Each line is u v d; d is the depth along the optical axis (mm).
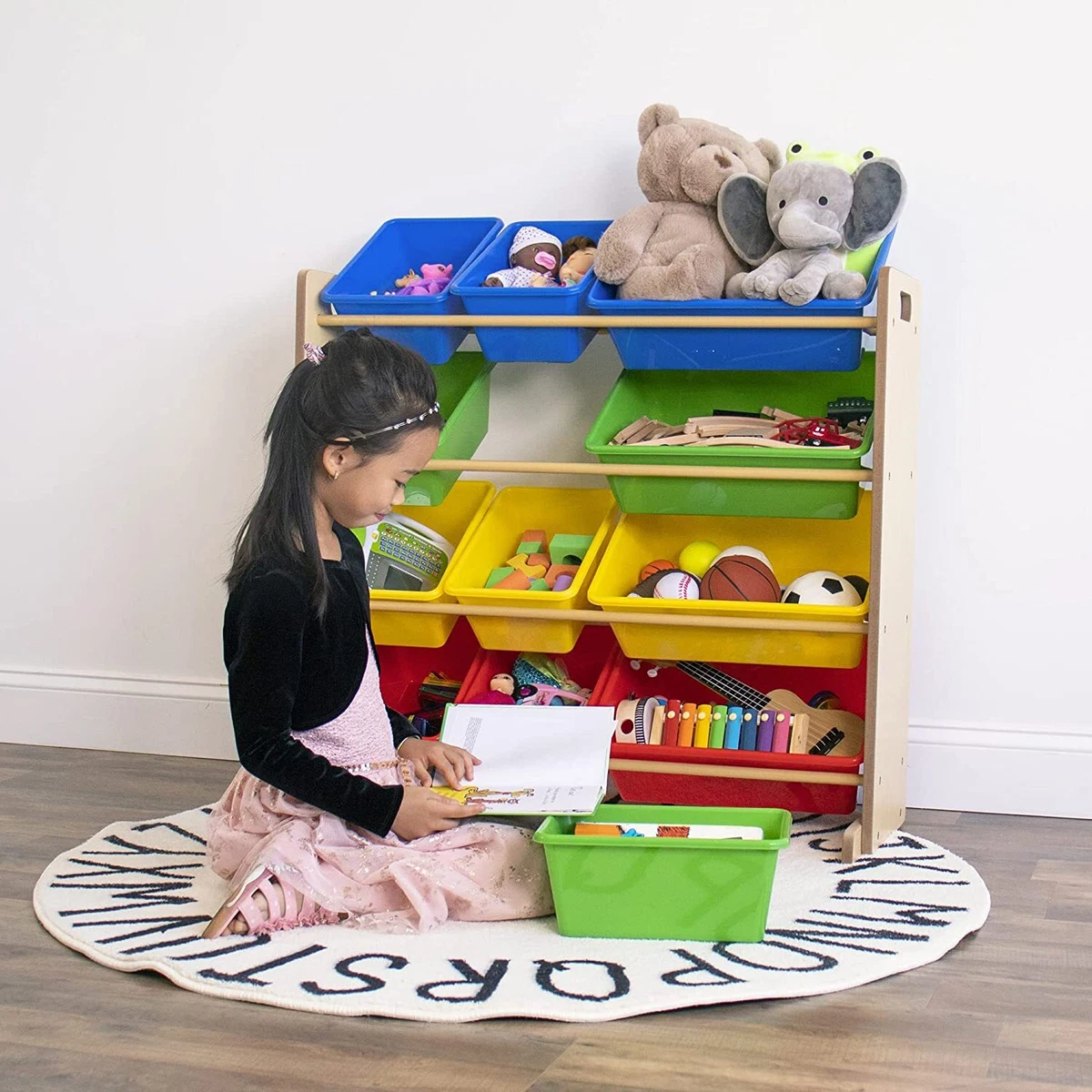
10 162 2428
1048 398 2045
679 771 1914
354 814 1530
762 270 1865
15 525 2492
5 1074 1189
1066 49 1998
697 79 2141
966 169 2045
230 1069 1197
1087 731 2068
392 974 1387
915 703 2131
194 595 2418
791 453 1849
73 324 2432
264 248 2338
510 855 1573
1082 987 1401
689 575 2018
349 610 1591
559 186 2211
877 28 2062
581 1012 1294
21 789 2164
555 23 2186
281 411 1556
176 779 2252
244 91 2320
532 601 1957
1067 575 2061
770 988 1349
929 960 1461
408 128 2262
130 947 1453
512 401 2270
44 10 2387
